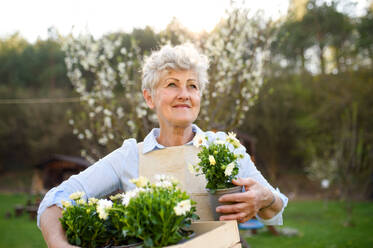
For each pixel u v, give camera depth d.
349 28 22.20
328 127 16.97
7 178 24.73
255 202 1.16
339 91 17.75
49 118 23.77
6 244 9.22
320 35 23.12
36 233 10.48
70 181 1.37
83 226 1.07
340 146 12.26
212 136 1.45
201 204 1.32
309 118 18.17
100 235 1.07
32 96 24.47
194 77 1.37
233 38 4.43
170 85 1.36
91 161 5.13
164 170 1.37
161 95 1.36
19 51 26.38
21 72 25.80
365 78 17.38
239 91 4.31
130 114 4.48
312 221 11.33
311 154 15.93
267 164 21.39
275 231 9.11
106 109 4.52
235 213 1.16
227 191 1.17
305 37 23.16
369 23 20.39
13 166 25.31
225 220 1.14
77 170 17.45
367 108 15.79
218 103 4.25
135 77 4.57
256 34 4.62
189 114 1.36
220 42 4.34
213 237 0.98
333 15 22.52
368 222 10.90
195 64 1.35
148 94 1.47
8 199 20.39
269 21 4.60
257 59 4.62
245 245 3.44
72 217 1.08
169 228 0.91
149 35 4.94
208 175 1.19
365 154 11.66
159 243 0.91
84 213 1.07
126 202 0.94
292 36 22.44
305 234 9.29
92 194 1.37
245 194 1.14
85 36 4.75
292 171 21.23
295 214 12.71
